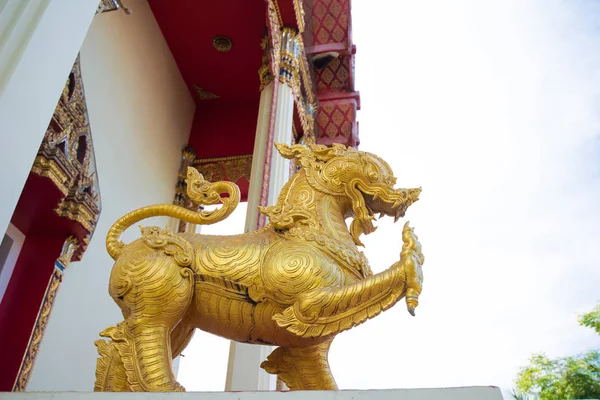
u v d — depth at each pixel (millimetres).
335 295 1469
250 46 7621
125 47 6562
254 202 4941
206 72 8117
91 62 5770
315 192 1852
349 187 1835
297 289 1530
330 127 8703
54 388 4805
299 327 1495
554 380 11039
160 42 7555
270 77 6102
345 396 1062
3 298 4258
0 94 1922
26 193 4184
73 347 5164
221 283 1623
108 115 6074
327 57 8406
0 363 3967
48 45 2203
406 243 1504
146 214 1891
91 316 5523
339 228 1787
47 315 4305
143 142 6902
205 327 1747
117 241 1856
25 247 4527
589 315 12109
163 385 1485
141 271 1613
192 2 7160
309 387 1790
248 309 1620
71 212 4398
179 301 1602
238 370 3990
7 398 1187
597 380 10664
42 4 2236
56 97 2223
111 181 6055
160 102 7469
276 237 1732
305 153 1944
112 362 1553
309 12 8289
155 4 7250
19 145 1974
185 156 8070
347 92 8656
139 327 1576
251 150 8109
